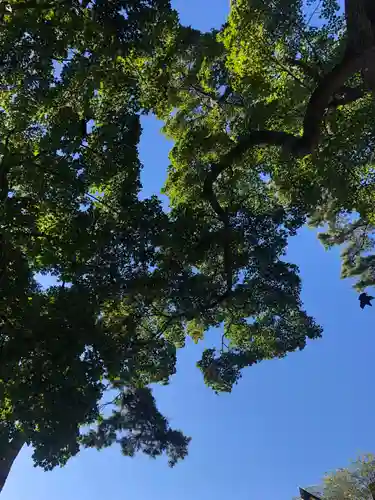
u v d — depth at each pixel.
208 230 14.93
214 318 16.19
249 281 15.35
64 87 13.56
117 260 13.98
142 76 16.23
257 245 15.00
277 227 15.38
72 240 13.84
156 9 13.55
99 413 14.47
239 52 15.79
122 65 15.49
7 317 12.25
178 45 16.48
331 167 16.27
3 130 14.23
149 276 14.33
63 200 14.00
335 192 16.78
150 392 16.11
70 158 13.62
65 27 13.46
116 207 15.02
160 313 15.48
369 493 24.98
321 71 15.56
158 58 16.14
